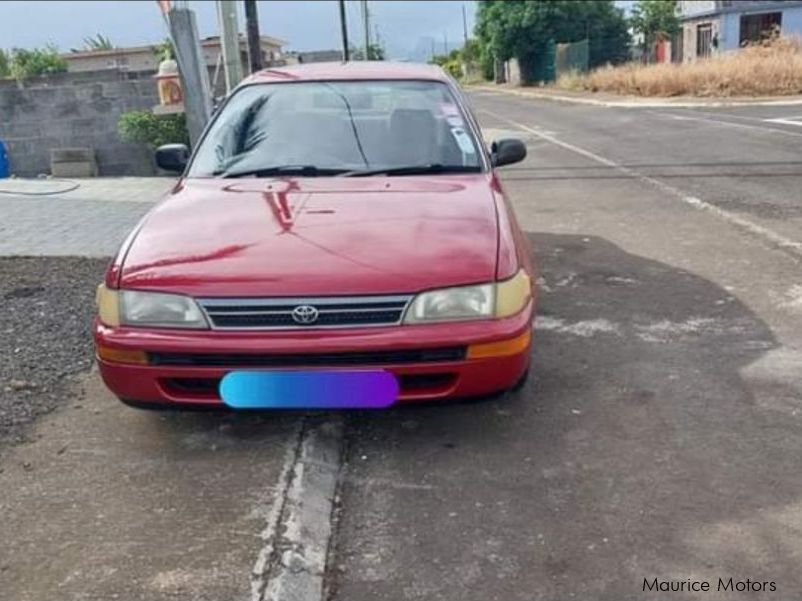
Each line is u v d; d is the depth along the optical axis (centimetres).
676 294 518
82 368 409
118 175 1099
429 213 347
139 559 257
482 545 265
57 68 1367
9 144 1091
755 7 3422
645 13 4022
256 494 293
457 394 308
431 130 431
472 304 305
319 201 362
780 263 581
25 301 514
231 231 334
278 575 248
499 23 4591
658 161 1126
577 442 329
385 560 259
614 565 252
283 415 355
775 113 1734
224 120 450
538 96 3244
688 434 333
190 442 334
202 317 302
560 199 880
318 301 298
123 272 316
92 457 322
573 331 455
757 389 374
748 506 281
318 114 440
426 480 306
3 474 310
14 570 253
